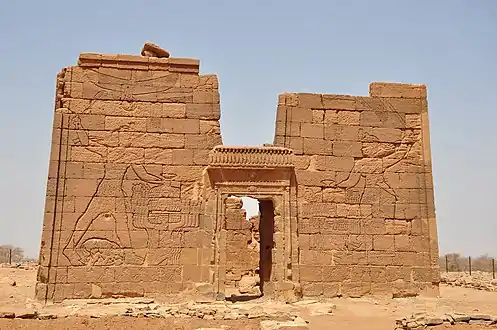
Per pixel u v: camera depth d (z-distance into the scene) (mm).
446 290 22562
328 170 17484
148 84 17062
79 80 16688
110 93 16781
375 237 17297
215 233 16125
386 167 17922
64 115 16344
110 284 15484
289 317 12844
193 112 17078
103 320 12617
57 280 15188
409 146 18281
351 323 13102
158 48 17688
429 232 17625
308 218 16969
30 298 16047
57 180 15859
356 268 16938
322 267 16703
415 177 18047
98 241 15695
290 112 17656
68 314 13188
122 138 16547
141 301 15008
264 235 18672
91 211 15859
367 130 18078
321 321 13289
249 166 16594
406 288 17094
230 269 26156
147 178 16375
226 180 16547
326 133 17766
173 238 16078
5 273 25938
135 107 16828
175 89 17156
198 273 15930
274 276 16328
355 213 17344
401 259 17297
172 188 16438
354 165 17719
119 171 16297
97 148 16312
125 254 15758
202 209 16375
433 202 17875
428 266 17375
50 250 15328
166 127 16844
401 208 17703
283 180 16828
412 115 18547
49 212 15578
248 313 13500
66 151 16125
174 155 16672
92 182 16062
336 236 17047
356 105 18188
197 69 17422
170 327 11891
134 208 16109
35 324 12102
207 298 15609
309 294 16422
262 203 19188
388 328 12391
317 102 17938
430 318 11758
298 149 17422
